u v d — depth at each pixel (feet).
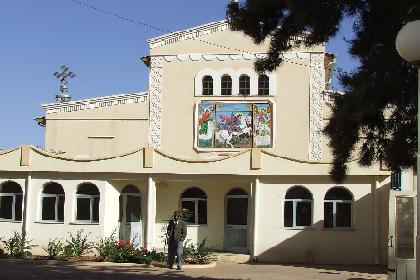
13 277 57.26
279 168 81.15
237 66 100.94
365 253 78.79
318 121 98.17
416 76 34.40
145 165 82.99
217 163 82.38
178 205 89.45
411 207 45.55
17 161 84.94
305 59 99.86
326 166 80.07
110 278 58.29
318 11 36.04
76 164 83.97
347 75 36.63
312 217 80.48
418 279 24.50
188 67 101.96
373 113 34.68
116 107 102.78
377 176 78.84
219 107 100.22
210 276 62.28
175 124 101.04
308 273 67.36
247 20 39.50
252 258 80.59
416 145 34.99
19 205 85.66
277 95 99.50
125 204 86.53
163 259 74.54
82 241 79.66
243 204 88.63
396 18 34.55
